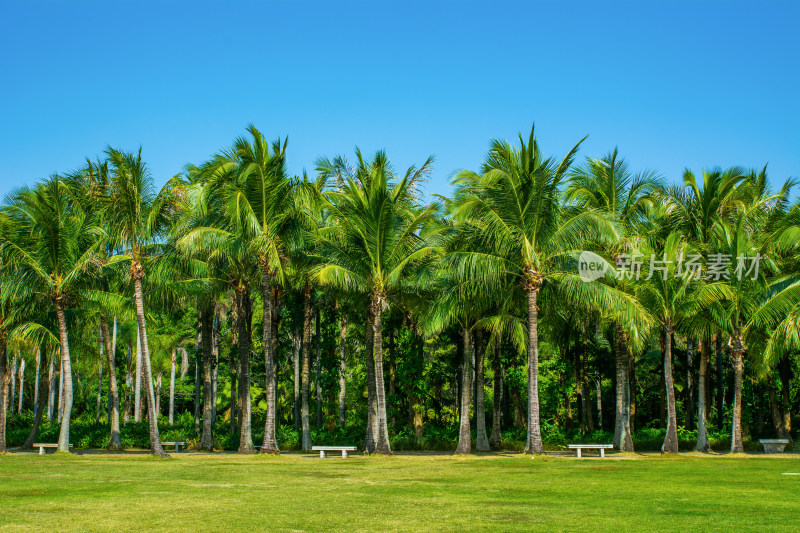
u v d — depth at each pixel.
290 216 27.41
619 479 17.56
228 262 29.61
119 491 14.49
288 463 23.00
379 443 27.27
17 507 12.01
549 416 38.69
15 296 28.14
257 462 23.48
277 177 26.92
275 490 14.89
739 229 27.11
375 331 27.41
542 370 36.03
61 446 27.97
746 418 35.09
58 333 31.12
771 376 33.69
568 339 34.59
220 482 16.55
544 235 25.75
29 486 15.29
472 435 35.75
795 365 35.69
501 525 10.48
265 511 11.77
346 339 40.66
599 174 29.42
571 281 25.56
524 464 22.48
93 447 34.50
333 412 37.38
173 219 28.19
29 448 33.19
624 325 26.08
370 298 28.41
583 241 26.33
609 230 24.45
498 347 33.38
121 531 9.79
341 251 27.42
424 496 13.97
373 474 18.86
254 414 46.12
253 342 45.75
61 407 45.62
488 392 45.12
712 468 20.83
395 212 27.30
